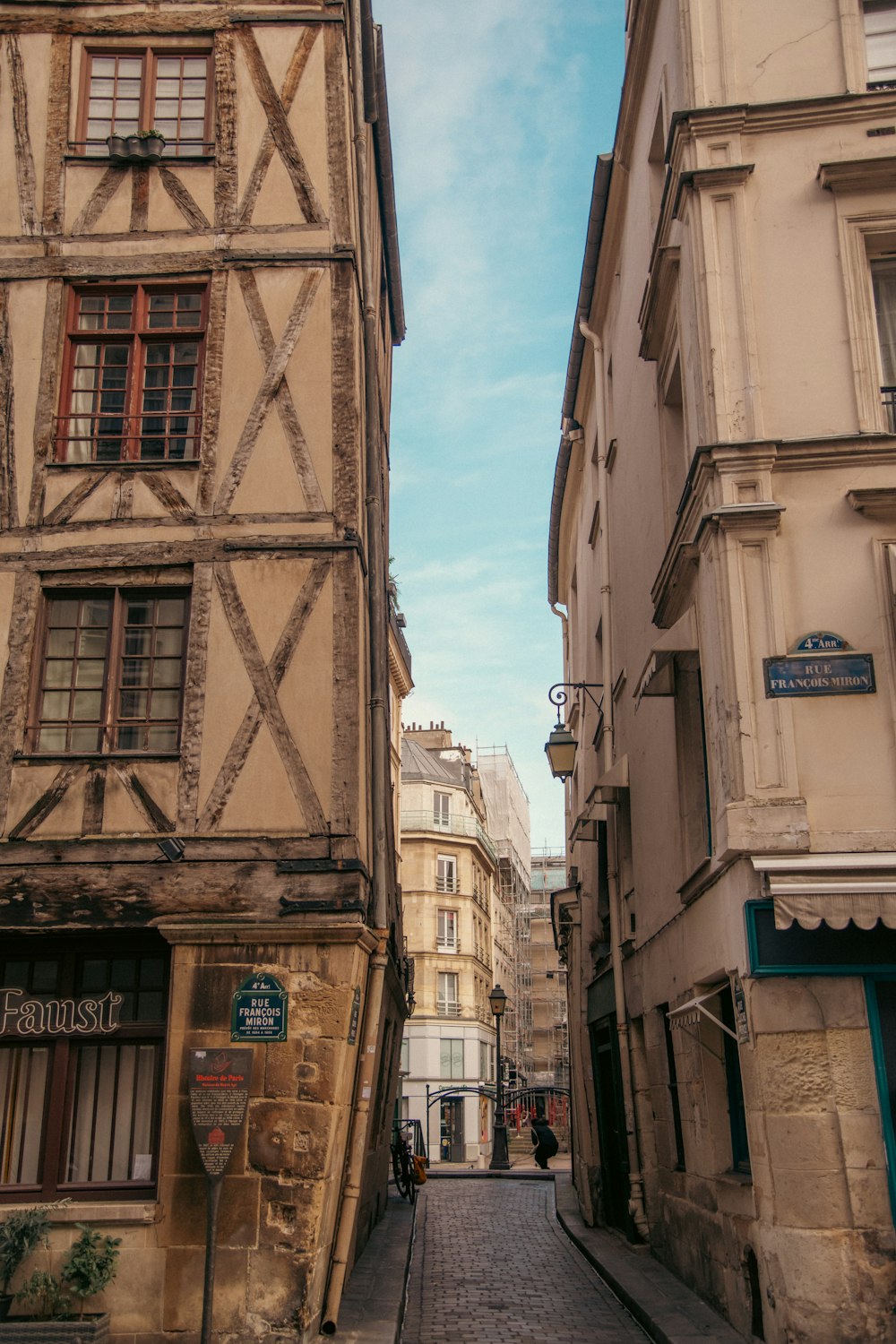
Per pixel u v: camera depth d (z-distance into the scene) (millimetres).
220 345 10039
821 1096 7219
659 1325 8297
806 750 7887
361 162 11273
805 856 7648
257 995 8516
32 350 10070
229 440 9812
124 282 10266
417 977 53031
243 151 10508
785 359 8664
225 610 9414
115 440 10008
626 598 14242
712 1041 9320
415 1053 52406
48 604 9656
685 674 10406
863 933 7434
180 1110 8320
